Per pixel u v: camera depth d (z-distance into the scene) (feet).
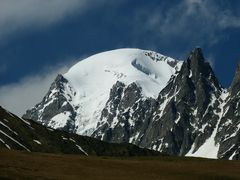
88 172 449.48
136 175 453.58
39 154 510.58
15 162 448.65
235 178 456.04
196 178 452.76
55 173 428.97
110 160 515.09
